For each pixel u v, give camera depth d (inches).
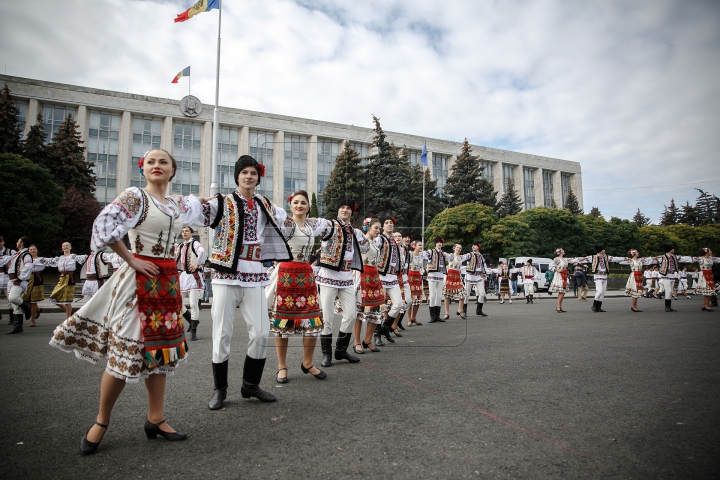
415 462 103.3
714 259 535.5
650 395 157.5
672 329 341.1
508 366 207.2
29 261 335.9
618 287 1247.5
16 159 1056.2
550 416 135.2
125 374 108.9
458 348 260.2
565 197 2773.1
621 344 269.1
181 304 125.3
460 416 135.6
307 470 99.7
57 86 1584.6
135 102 1681.8
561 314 490.6
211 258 150.6
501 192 2444.6
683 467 99.3
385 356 239.9
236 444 115.4
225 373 149.3
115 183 1654.8
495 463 102.3
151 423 119.6
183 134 1769.2
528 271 732.0
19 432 124.4
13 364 215.8
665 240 1955.0
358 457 106.4
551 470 98.3
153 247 117.4
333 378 187.9
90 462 104.7
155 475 97.7
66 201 1210.6
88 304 115.6
